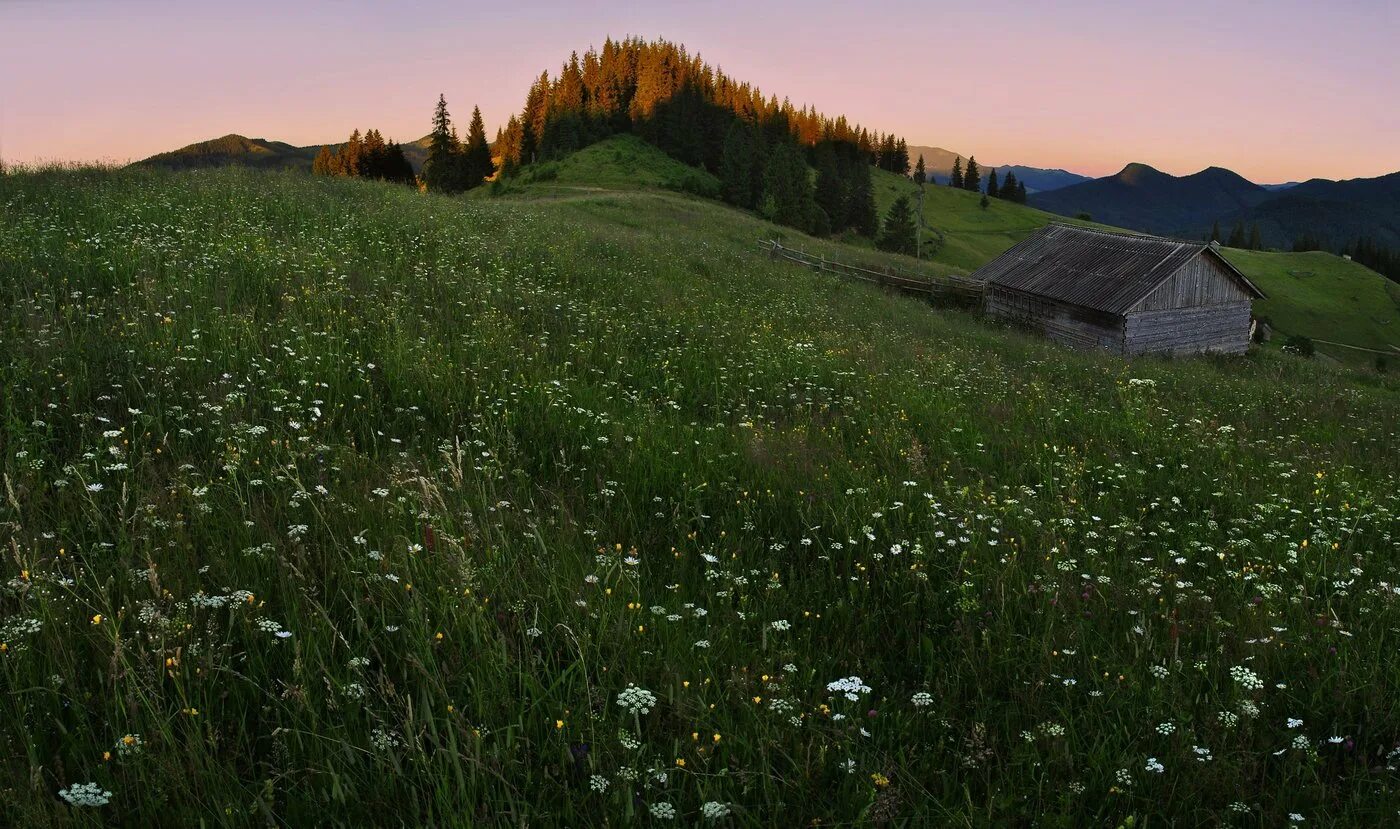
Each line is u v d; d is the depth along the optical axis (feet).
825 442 29.30
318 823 9.68
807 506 21.59
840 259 147.33
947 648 15.28
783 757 11.60
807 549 19.60
